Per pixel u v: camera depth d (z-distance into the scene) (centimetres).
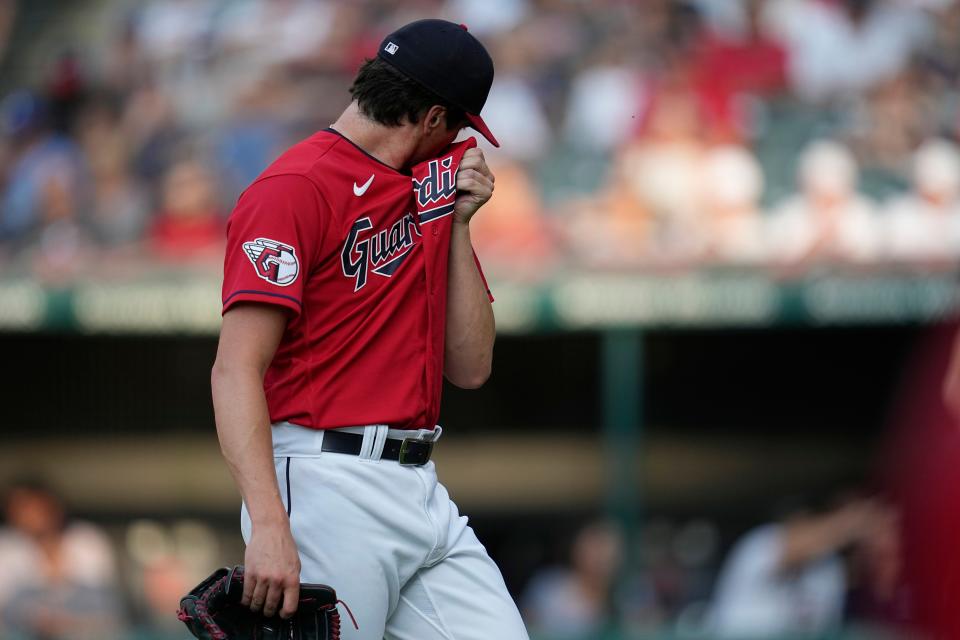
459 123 996
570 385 3734
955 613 716
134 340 3656
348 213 941
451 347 1048
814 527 3038
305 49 3678
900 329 3725
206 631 858
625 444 3206
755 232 3319
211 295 3141
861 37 3644
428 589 990
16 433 3619
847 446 3756
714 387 3797
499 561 3622
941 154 3472
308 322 941
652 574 3356
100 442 3638
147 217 3378
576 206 3347
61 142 3503
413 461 974
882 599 2917
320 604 895
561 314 3120
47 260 3297
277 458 954
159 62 3653
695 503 3738
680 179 3394
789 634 2989
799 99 3562
